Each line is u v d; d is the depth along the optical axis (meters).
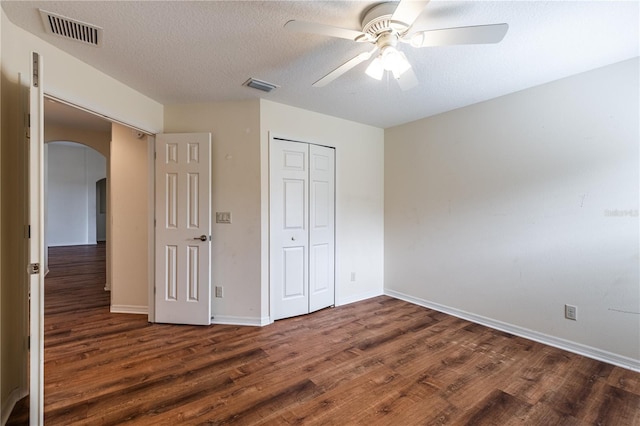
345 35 1.64
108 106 2.44
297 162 3.31
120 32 1.85
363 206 3.90
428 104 3.13
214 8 1.64
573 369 2.19
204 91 2.79
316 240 3.47
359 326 3.01
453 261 3.29
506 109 2.84
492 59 2.19
